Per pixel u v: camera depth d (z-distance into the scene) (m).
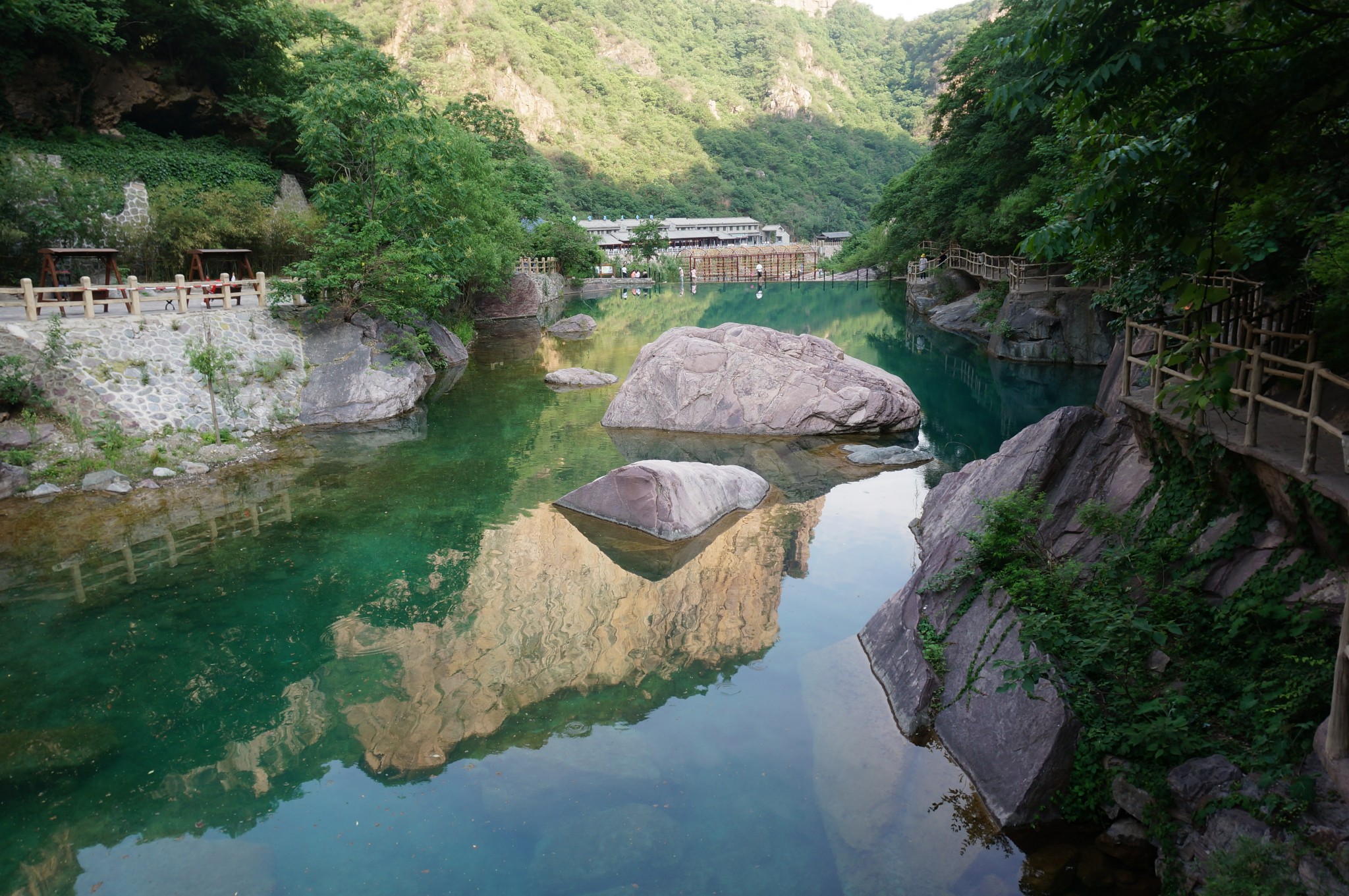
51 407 15.27
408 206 23.72
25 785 6.97
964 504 10.09
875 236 70.12
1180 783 5.48
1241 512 7.07
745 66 177.62
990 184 31.11
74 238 22.45
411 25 125.44
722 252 83.06
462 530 12.66
